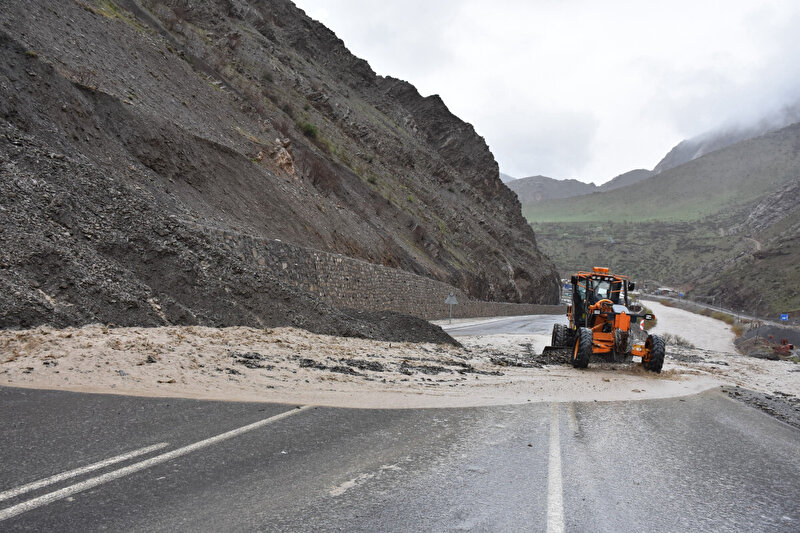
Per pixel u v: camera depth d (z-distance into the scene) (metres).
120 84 19.30
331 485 3.61
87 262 9.54
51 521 2.79
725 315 108.56
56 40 18.03
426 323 18.30
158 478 3.50
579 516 3.32
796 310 107.81
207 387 6.35
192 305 10.92
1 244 8.61
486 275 62.06
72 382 5.84
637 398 8.33
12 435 4.08
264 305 12.40
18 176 10.28
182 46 31.52
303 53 69.75
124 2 29.73
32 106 13.17
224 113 26.86
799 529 3.36
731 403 8.73
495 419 6.02
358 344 12.28
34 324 7.72
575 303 15.60
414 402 6.68
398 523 3.05
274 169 26.70
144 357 7.13
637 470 4.43
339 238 27.36
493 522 3.14
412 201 54.81
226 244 14.73
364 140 58.34
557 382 9.70
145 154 16.92
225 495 3.30
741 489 4.14
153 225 11.82
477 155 94.06
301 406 5.87
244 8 56.84
